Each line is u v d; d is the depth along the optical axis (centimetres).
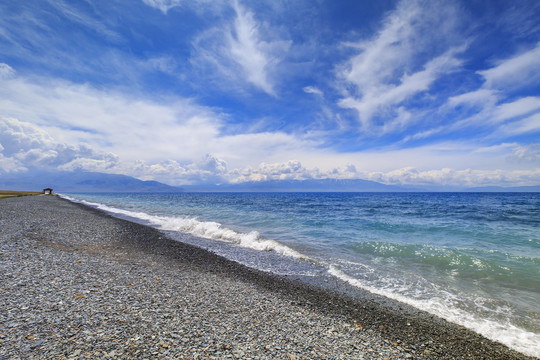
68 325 483
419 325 653
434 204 5719
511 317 708
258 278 967
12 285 643
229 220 2766
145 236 1675
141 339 461
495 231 2056
